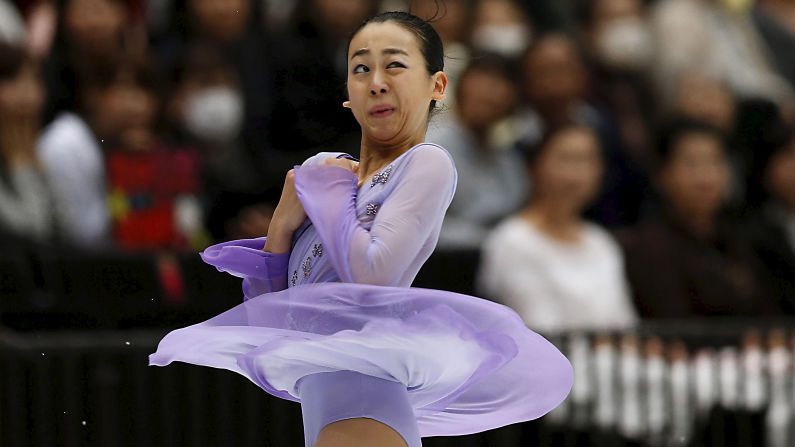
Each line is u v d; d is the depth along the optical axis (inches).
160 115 1019.9
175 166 958.4
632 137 1131.9
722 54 1246.3
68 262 876.6
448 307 471.2
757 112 1182.3
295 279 506.6
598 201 1088.8
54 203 944.9
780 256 1049.5
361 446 478.6
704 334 908.6
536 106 1118.4
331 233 480.1
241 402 860.0
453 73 1072.2
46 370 837.2
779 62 1279.5
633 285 986.1
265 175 1009.5
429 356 481.1
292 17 1103.0
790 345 912.3
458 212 1037.8
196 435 853.8
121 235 946.7
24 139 942.4
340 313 472.1
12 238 898.7
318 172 489.7
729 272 1012.5
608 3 1231.5
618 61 1204.5
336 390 487.8
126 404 845.2
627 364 893.2
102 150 982.4
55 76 1018.7
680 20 1230.3
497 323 478.0
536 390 543.8
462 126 1052.5
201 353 500.7
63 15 1031.6
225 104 1037.8
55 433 837.2
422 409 546.3
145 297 878.4
